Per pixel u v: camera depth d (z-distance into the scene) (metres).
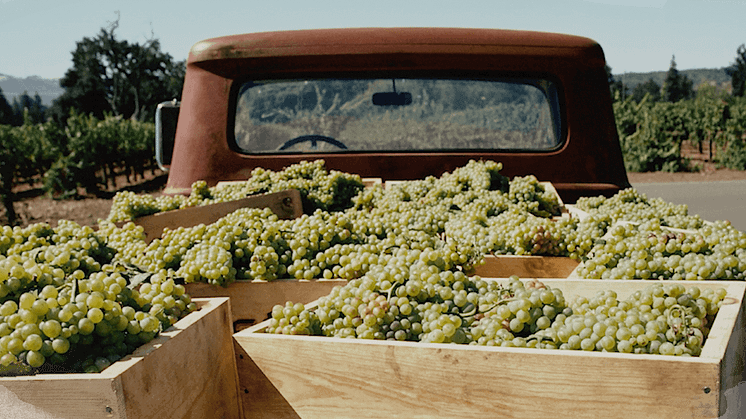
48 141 23.12
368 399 1.56
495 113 4.01
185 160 4.00
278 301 2.31
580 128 3.90
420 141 4.06
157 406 1.33
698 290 1.80
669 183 20.62
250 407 1.69
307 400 1.62
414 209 3.15
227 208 3.17
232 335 1.67
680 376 1.34
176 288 1.64
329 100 4.05
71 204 19.59
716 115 27.09
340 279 2.29
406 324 1.72
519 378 1.44
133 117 56.59
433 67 3.93
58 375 1.24
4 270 1.49
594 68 3.95
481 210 3.13
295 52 3.93
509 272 2.63
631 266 2.19
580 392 1.40
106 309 1.40
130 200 3.16
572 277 2.43
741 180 21.48
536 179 3.81
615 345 1.57
